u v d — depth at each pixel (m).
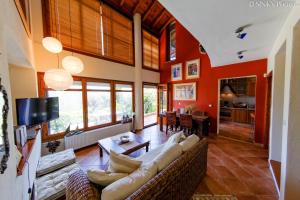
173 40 6.30
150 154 2.54
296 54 1.52
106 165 2.88
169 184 1.35
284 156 1.65
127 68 5.14
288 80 1.59
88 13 3.95
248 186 2.14
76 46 3.70
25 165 1.46
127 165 1.44
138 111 5.46
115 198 1.03
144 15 5.57
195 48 5.27
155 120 6.84
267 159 3.01
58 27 3.35
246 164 2.80
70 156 2.42
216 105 4.78
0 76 0.92
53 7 3.26
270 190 2.05
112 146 2.85
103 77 4.34
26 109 2.24
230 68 4.39
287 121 1.57
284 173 1.63
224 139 4.33
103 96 4.41
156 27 6.36
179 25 5.68
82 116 3.87
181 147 1.91
